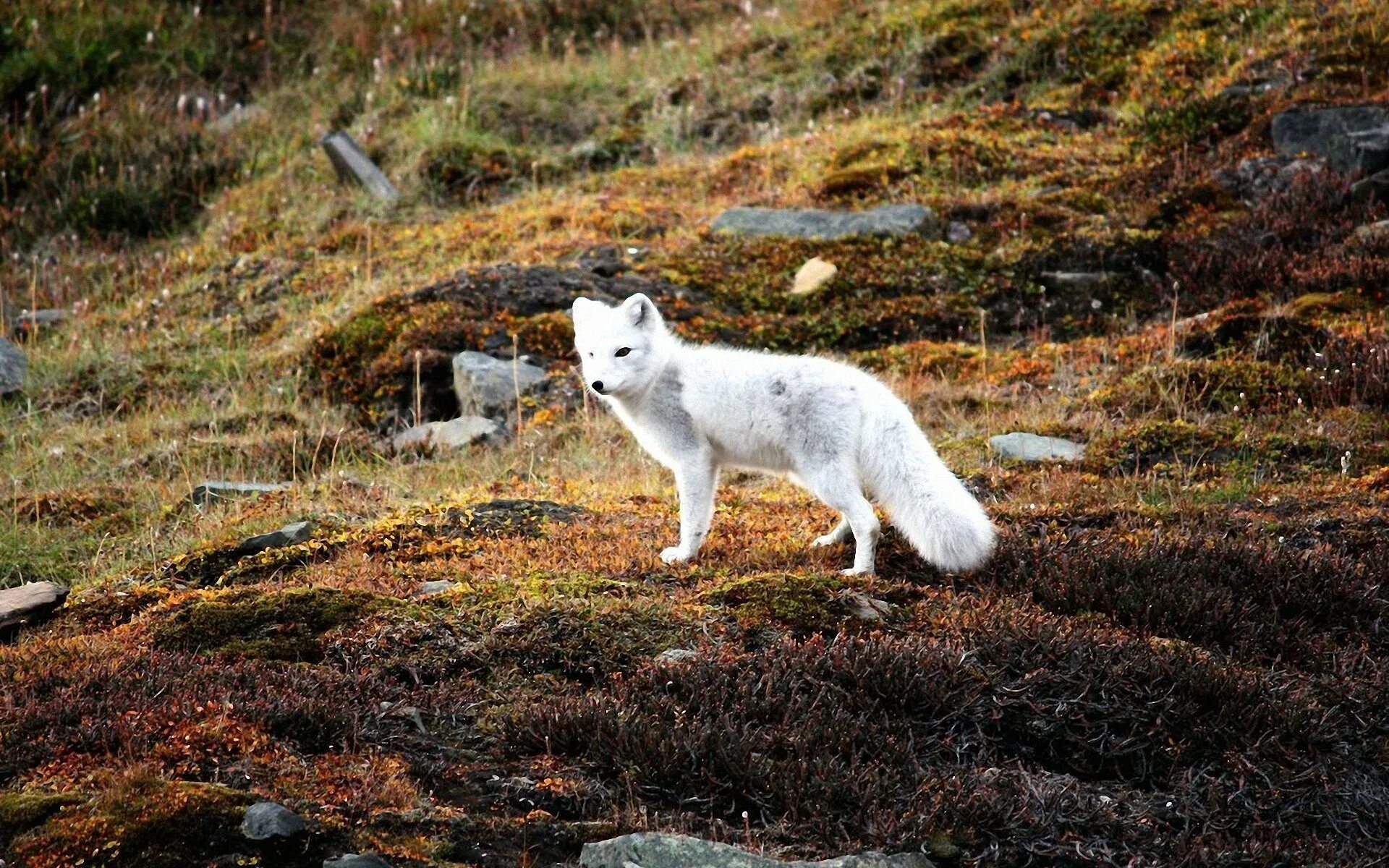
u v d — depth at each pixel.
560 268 22.59
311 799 7.90
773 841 8.02
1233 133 25.70
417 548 12.80
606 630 10.39
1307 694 10.00
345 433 18.81
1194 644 10.80
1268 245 21.86
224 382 21.34
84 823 7.37
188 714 8.62
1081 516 13.92
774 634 10.48
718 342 21.02
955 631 10.37
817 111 30.89
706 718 9.09
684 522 12.37
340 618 10.63
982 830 8.20
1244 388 17.69
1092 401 18.08
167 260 27.59
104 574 13.52
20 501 16.58
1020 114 28.27
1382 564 12.15
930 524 11.15
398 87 32.78
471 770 8.63
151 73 33.84
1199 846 8.21
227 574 12.45
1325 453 15.95
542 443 17.81
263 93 33.91
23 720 8.55
